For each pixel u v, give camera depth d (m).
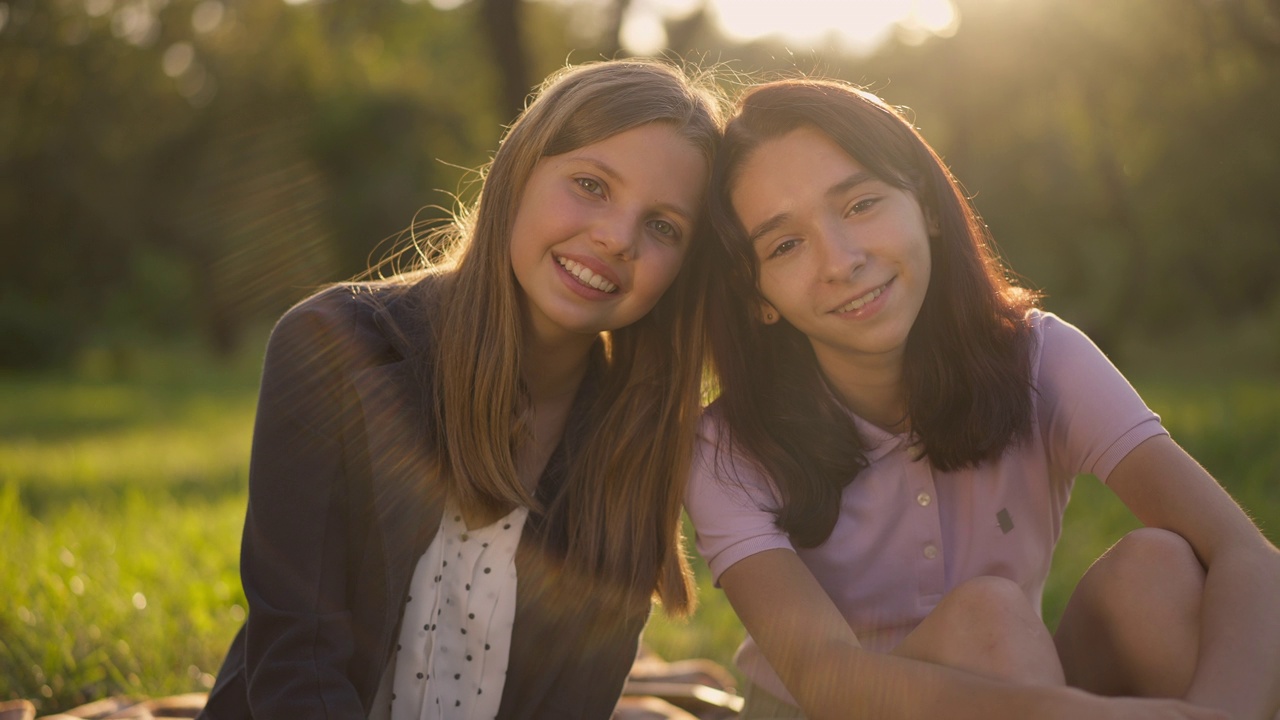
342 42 13.91
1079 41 9.94
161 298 27.47
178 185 22.67
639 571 2.12
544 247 1.97
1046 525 2.25
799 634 1.96
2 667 2.98
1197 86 10.02
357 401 1.98
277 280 14.39
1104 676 1.88
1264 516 5.12
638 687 3.02
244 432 11.48
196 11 12.59
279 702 1.82
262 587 1.93
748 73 2.64
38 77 12.20
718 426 2.20
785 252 2.04
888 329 2.01
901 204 2.02
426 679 2.03
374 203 19.45
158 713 2.65
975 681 1.71
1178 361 20.56
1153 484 2.02
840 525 2.20
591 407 2.19
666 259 2.02
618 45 12.19
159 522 5.21
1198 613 1.80
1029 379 2.16
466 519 2.05
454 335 2.02
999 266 2.23
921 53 11.12
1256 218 15.91
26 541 4.29
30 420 14.84
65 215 25.77
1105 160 12.01
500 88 12.05
